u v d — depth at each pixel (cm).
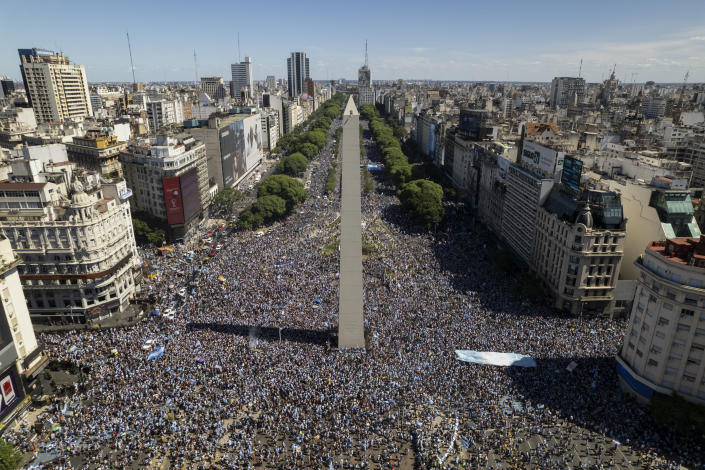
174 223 18425
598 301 13100
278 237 19050
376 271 15538
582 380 9712
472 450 7850
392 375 9744
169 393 9200
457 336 11281
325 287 14225
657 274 8938
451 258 16938
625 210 13888
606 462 7631
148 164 18288
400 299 13362
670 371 8806
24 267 12550
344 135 10575
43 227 12256
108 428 8338
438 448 7862
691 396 8644
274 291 13838
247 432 8275
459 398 9088
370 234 19425
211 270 15388
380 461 7700
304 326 11888
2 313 8369
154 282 15100
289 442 8075
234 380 9581
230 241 18688
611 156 16800
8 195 12350
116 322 12738
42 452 7888
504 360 10138
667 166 15312
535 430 8294
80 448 7938
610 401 9175
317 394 9156
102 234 12862
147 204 19250
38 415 8950
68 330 12388
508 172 18075
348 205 10500
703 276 8281
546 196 14912
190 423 8431
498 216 19562
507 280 15012
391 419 8519
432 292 13900
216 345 10875
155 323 12112
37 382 9525
